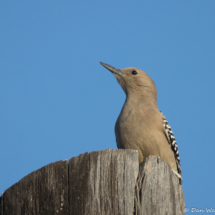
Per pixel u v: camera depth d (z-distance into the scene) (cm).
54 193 917
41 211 912
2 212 936
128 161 939
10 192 946
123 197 913
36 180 938
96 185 913
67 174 927
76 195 909
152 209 933
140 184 942
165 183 975
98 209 897
